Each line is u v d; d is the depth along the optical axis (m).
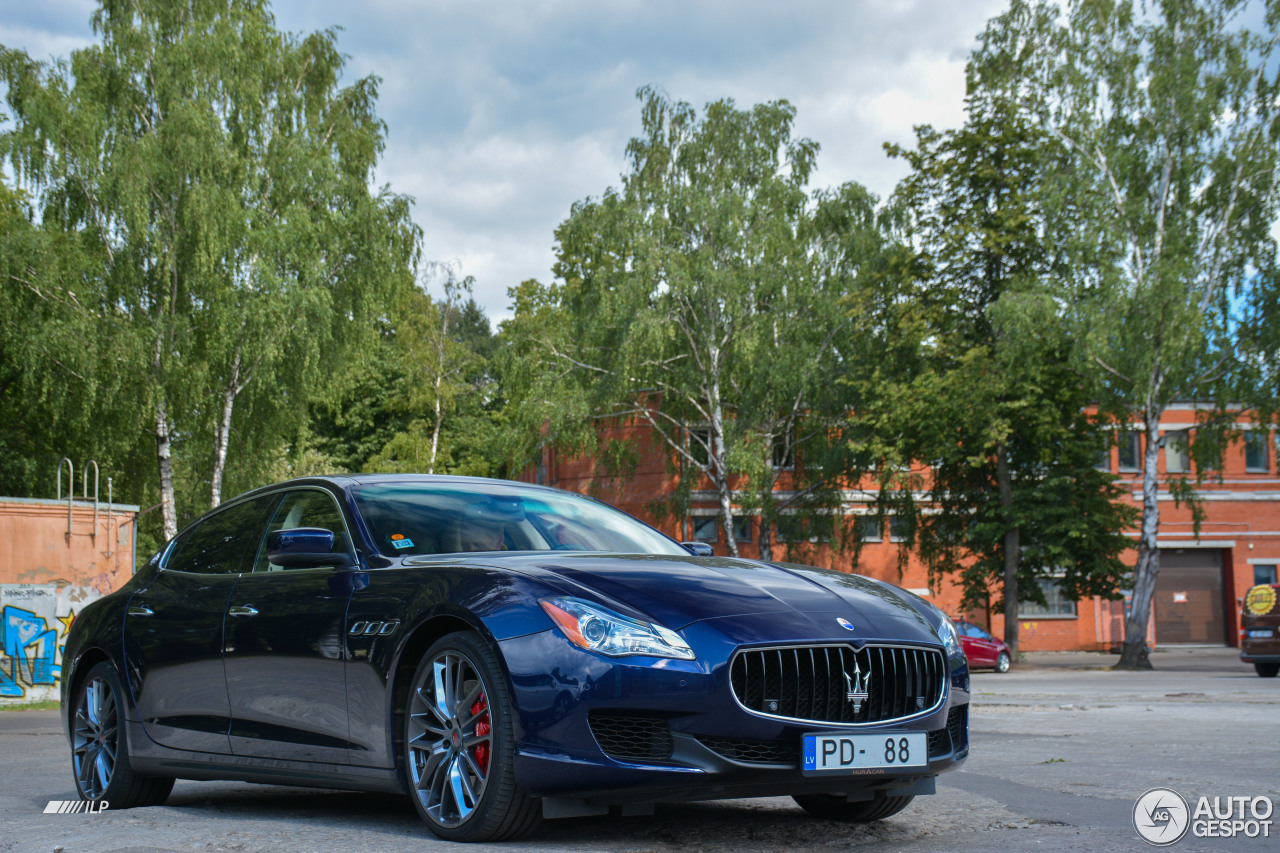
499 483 5.54
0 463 33.31
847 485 35.62
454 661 4.05
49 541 20.41
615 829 4.30
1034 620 41.94
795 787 3.78
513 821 3.82
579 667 3.73
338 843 3.92
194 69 29.22
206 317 28.19
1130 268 29.31
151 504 33.62
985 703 13.90
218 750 5.04
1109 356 28.89
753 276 32.75
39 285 27.95
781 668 3.79
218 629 5.09
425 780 4.09
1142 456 42.81
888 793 4.11
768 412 34.50
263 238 28.27
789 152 36.41
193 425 29.64
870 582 4.65
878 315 33.84
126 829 4.39
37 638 20.12
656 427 35.47
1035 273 31.52
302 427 32.03
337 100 32.81
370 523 4.82
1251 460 43.06
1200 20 29.62
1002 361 30.52
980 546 32.88
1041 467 32.88
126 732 5.55
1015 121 31.66
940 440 30.52
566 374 35.28
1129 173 29.88
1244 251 29.69
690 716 3.68
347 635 4.43
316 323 29.00
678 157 35.00
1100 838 4.19
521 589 3.98
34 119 27.70
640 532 5.43
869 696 3.92
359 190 31.34
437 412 52.84
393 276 31.44
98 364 27.41
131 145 27.88
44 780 7.25
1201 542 42.62
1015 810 4.90
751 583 4.18
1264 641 21.75
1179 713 11.72
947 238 32.06
